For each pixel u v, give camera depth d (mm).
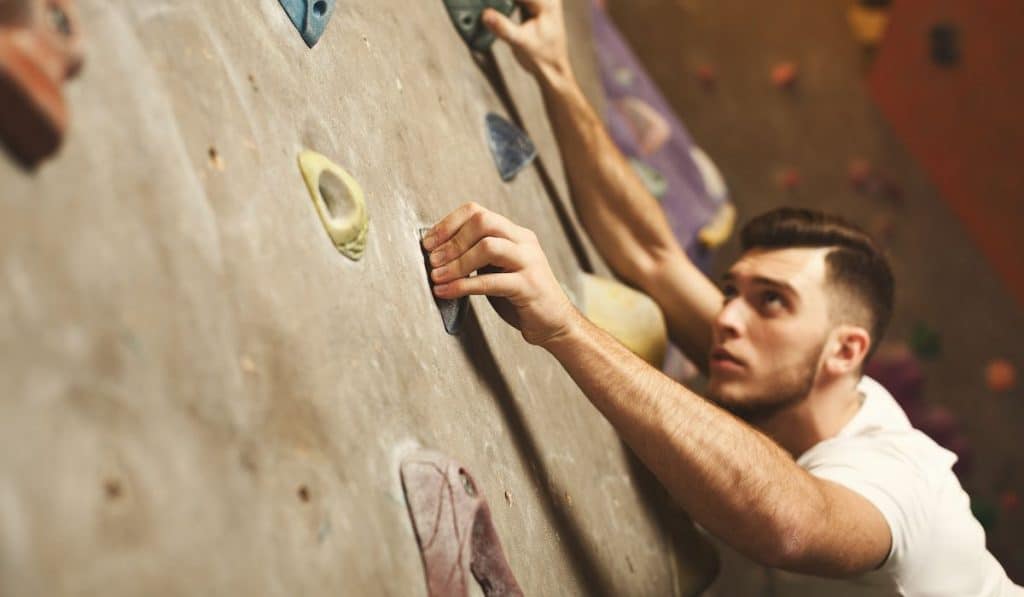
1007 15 5098
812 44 5160
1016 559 4156
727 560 2564
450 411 1341
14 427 728
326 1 1359
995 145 5039
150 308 891
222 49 1160
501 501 1372
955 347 4648
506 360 1606
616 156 2213
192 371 914
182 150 1015
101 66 948
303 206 1185
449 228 1445
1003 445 4445
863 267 1985
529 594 1333
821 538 1548
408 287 1359
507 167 1917
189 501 853
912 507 1692
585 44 3104
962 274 4832
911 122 5090
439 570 1145
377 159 1432
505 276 1426
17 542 702
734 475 1502
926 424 4340
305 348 1085
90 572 748
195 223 991
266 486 949
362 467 1104
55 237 818
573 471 1682
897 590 1707
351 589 1005
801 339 1957
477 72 2027
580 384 1510
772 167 4863
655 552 1892
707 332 2217
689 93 4910
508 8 2047
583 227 2266
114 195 900
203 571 839
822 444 1869
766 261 2008
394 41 1674
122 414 821
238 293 1014
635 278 2256
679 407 1515
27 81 802
